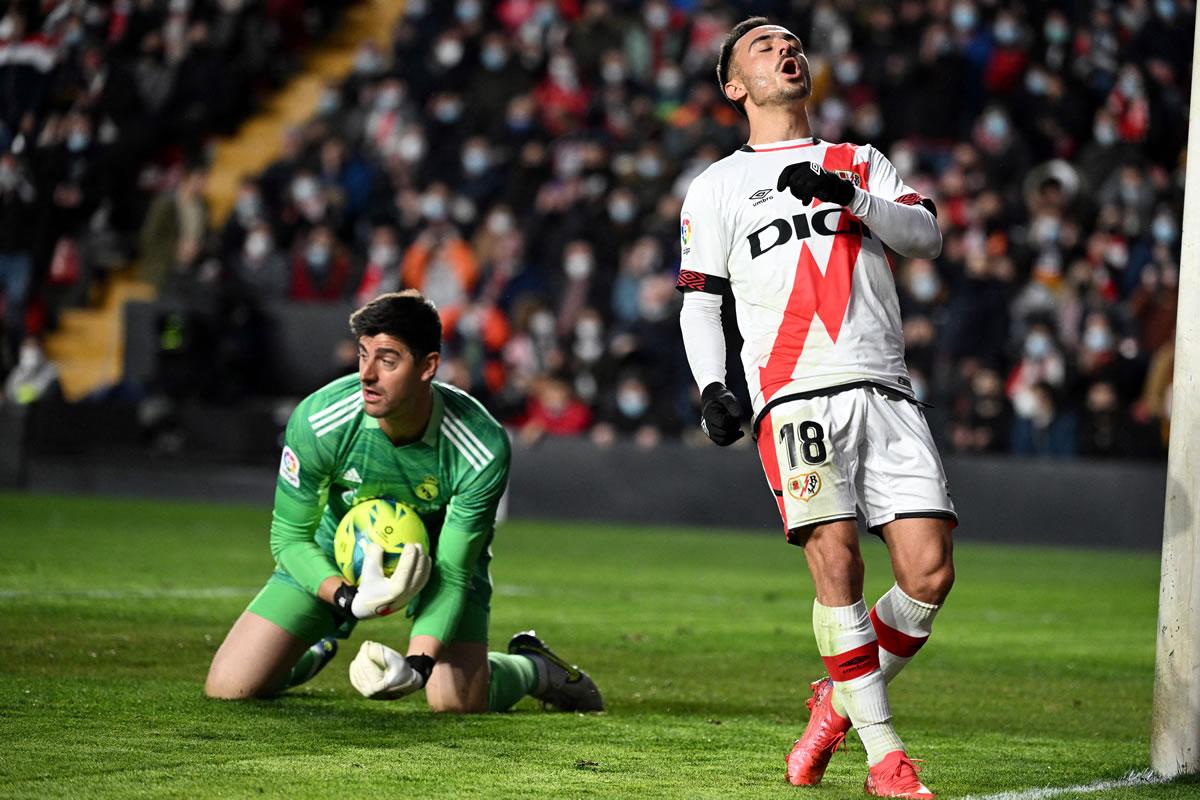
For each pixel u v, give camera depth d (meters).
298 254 64.75
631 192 63.03
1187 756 14.17
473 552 16.27
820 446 13.35
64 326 67.38
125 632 23.12
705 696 19.88
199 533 45.16
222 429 61.12
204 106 73.31
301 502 16.56
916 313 55.78
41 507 52.81
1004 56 66.25
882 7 67.94
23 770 13.05
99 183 65.94
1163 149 67.31
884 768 13.05
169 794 12.30
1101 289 58.91
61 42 59.47
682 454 57.66
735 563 43.94
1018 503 54.53
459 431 16.17
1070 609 34.53
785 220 13.83
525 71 69.81
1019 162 63.25
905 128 64.62
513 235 63.75
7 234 60.53
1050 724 18.50
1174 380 14.15
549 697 18.05
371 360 15.41
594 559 43.62
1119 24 69.44
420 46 73.06
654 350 58.03
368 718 16.31
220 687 17.09
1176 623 14.14
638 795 12.87
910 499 13.47
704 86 67.06
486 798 12.54
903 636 13.65
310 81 79.81
